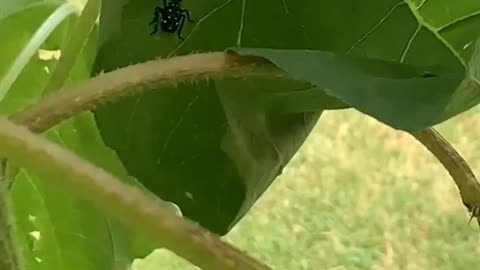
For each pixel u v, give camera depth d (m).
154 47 0.37
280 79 0.36
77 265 0.47
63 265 0.47
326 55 0.28
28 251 0.46
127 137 0.38
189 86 0.38
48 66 0.43
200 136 0.38
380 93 0.27
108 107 0.38
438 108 0.26
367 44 0.35
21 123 0.27
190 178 0.39
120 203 0.23
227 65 0.28
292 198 1.26
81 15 0.37
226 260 0.23
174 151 0.39
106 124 0.38
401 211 1.26
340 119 1.40
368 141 1.38
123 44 0.37
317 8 0.35
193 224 0.23
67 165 0.23
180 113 0.38
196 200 0.39
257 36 0.36
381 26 0.34
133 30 0.37
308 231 1.22
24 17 0.42
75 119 0.43
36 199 0.45
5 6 0.40
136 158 0.39
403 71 0.29
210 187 0.39
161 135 0.39
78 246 0.46
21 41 0.42
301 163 1.32
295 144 0.39
